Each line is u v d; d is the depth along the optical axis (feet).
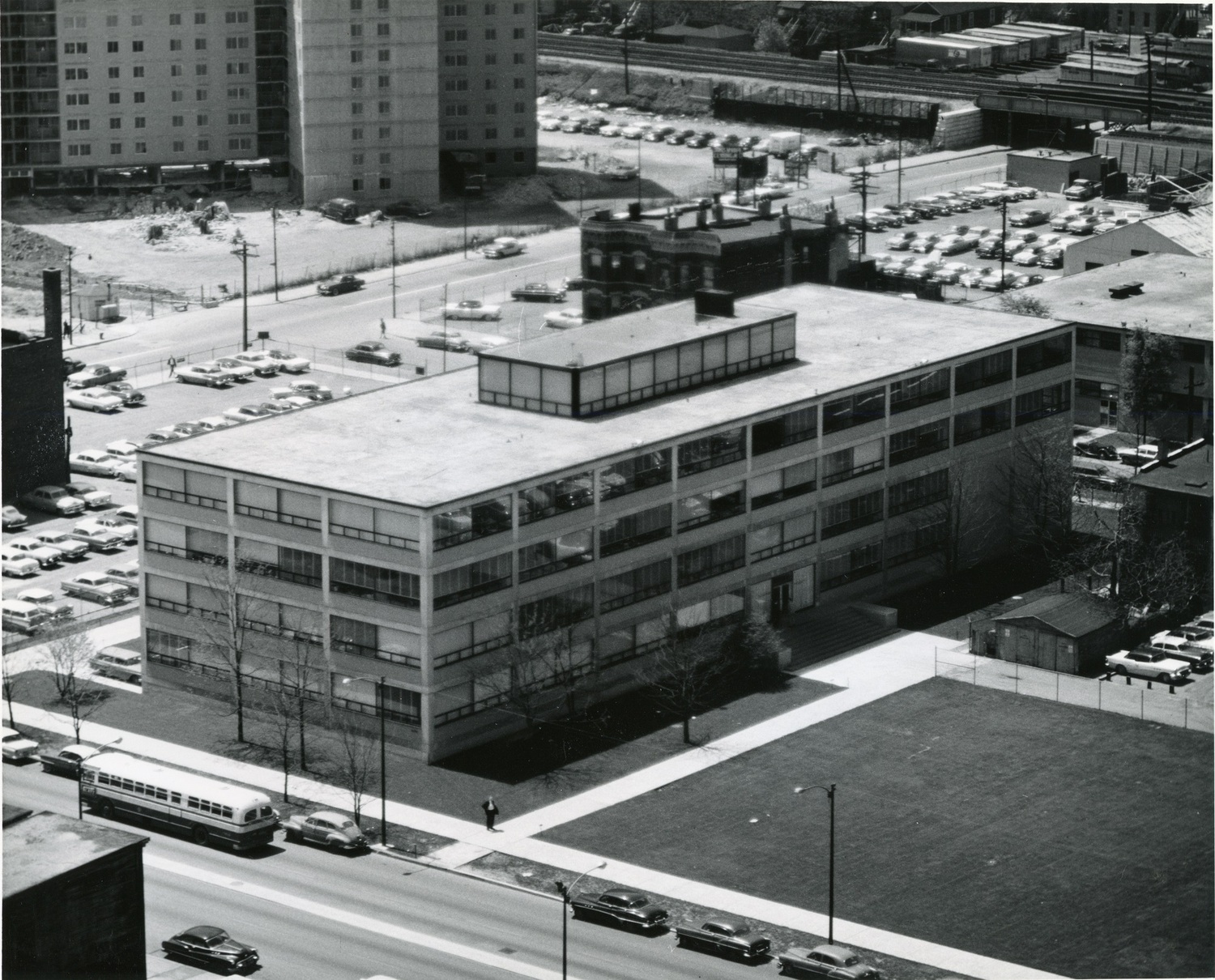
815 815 583.58
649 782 601.62
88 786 583.58
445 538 606.55
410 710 613.93
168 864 555.28
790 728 634.43
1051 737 629.51
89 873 418.31
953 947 518.37
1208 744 625.41
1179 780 604.08
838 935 523.29
